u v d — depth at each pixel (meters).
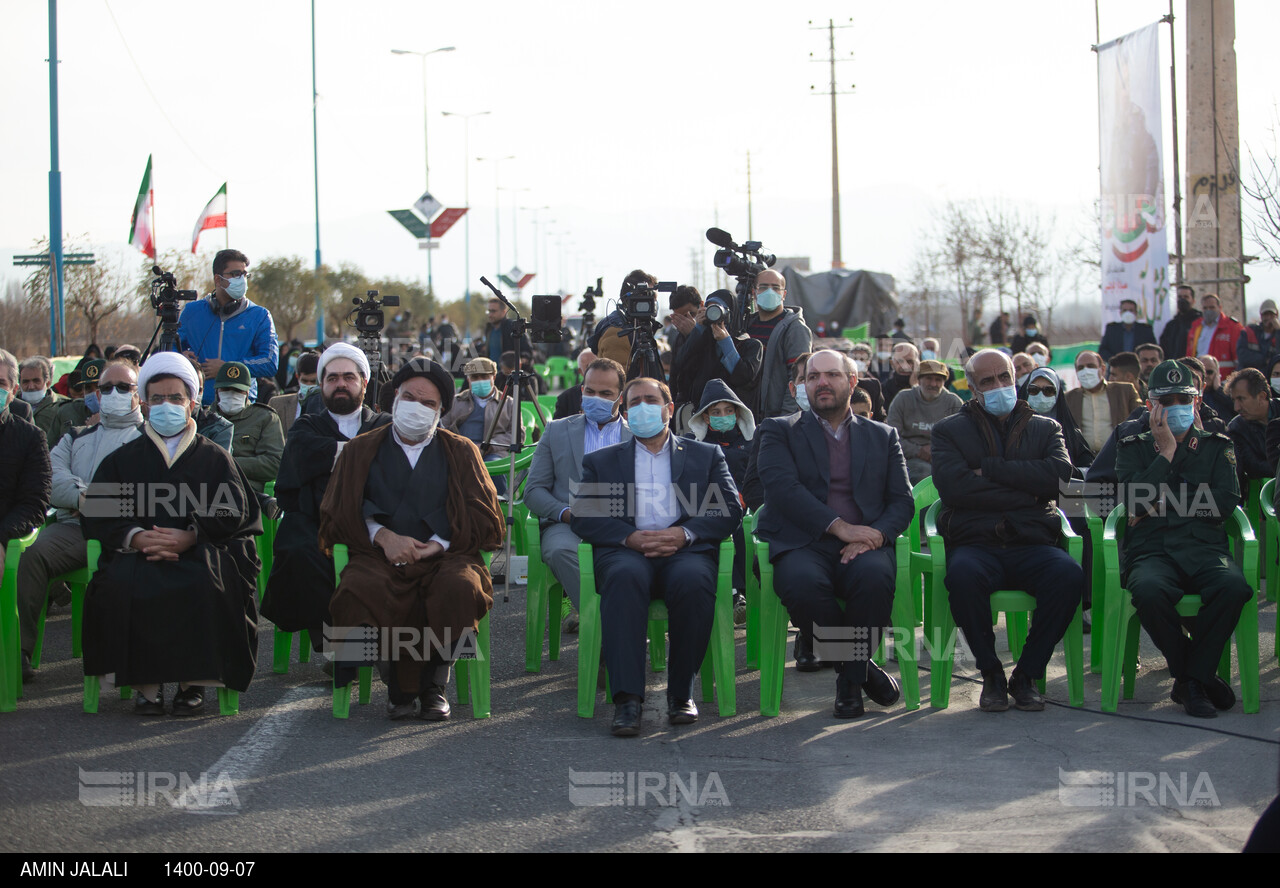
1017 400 6.13
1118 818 4.22
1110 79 14.22
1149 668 6.56
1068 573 5.66
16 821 4.17
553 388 28.52
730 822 4.20
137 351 8.64
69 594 7.74
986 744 5.12
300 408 7.69
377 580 5.47
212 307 9.27
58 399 9.12
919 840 4.03
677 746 5.12
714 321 8.18
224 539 5.75
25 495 5.78
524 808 4.33
